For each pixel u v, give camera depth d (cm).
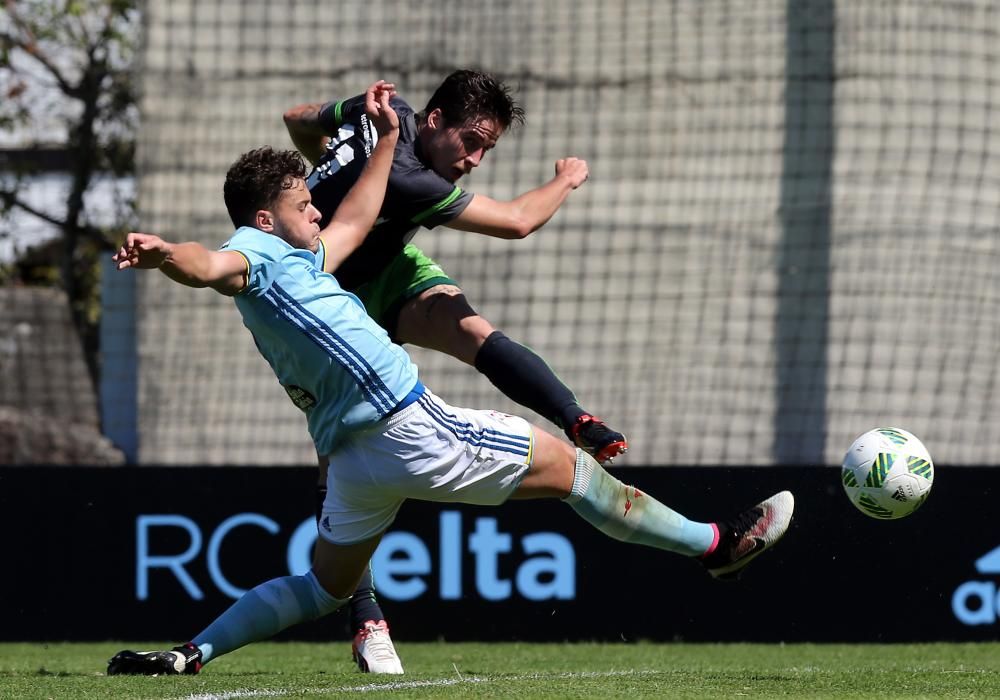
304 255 1264
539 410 1479
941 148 3150
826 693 1268
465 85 1506
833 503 2200
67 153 4262
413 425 1253
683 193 3200
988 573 2191
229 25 3288
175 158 3275
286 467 2280
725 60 3192
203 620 2262
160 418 3212
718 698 1197
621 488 1370
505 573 2241
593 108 3225
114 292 3319
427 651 2109
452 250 3238
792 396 3153
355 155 1523
